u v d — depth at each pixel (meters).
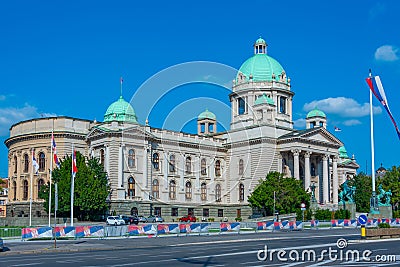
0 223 83.25
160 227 63.72
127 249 44.72
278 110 134.75
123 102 114.69
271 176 110.25
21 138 118.56
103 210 102.44
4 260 34.53
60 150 112.62
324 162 129.00
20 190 118.75
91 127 115.81
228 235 64.81
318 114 148.00
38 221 88.00
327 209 107.94
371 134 65.25
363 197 134.62
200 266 28.78
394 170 148.50
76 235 58.22
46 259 34.59
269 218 104.56
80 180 96.88
